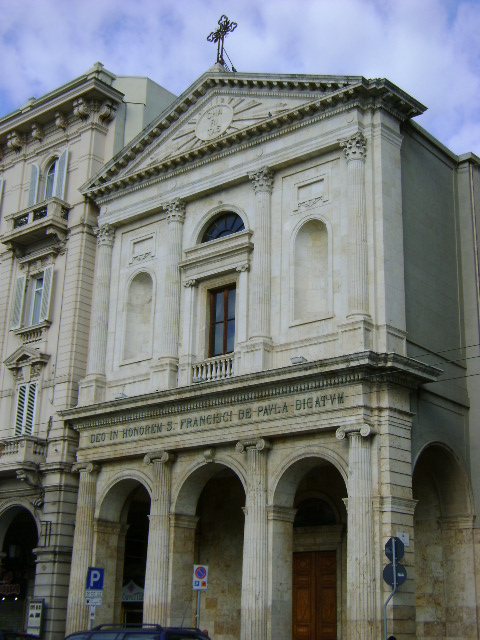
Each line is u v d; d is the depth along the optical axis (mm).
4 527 34312
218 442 26516
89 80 36031
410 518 23094
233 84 30547
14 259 37938
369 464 23109
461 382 27484
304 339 26000
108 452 29984
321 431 24312
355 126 26312
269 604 24125
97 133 36531
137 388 30562
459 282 28734
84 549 29625
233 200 29734
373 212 25531
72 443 32250
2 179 40375
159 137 32781
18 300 36719
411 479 23562
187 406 27719
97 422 30734
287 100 28984
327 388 24281
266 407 25594
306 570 28578
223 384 26406
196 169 30953
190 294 29875
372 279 24938
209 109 31359
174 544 27312
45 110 37688
